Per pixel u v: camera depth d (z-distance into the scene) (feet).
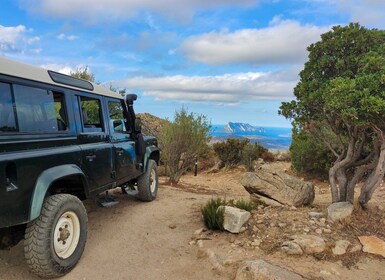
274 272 11.62
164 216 20.01
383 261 13.29
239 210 16.87
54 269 11.63
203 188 37.47
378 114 14.17
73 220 12.81
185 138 36.70
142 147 20.89
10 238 13.65
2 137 10.37
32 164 10.95
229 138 60.70
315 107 18.25
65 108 14.02
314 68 18.61
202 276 12.66
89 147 14.82
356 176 18.38
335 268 12.71
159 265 13.62
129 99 20.74
